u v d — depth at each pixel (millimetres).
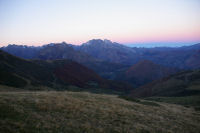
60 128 10891
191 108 37906
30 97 16562
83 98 20938
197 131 16641
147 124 15148
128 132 12352
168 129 15031
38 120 11320
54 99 17109
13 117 10836
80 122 12555
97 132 11383
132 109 19891
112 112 16359
